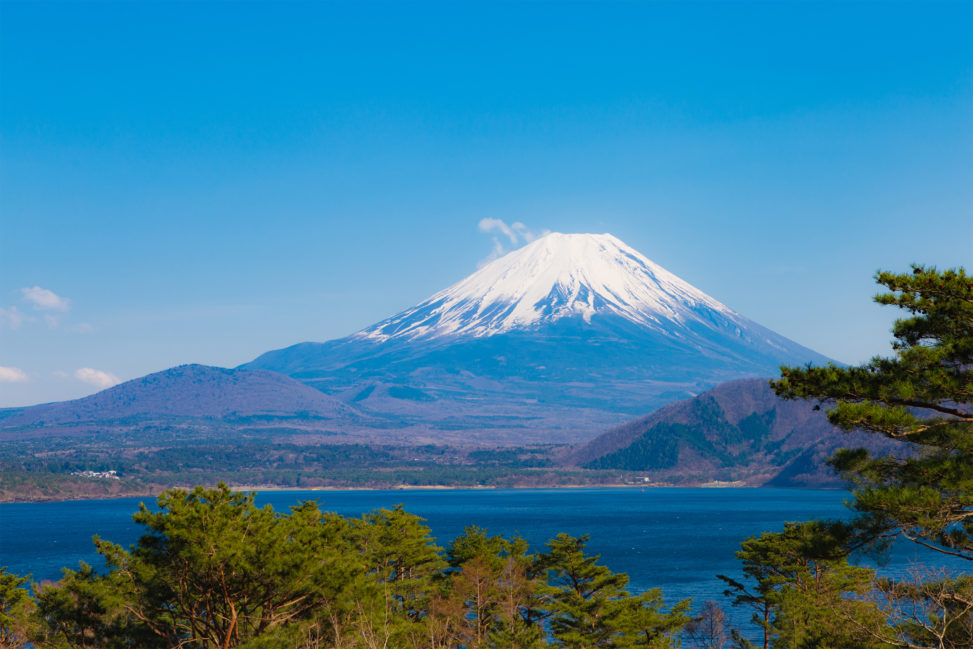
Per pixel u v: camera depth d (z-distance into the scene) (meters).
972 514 21.45
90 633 35.34
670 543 188.75
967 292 20.83
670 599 99.56
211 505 32.62
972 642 24.98
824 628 41.00
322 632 33.75
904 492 20.78
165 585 34.03
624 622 55.44
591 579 59.38
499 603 57.34
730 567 138.12
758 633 76.38
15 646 40.31
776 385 22.48
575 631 56.00
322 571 32.88
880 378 21.75
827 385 21.78
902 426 20.89
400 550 57.53
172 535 31.09
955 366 21.25
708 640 66.31
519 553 63.53
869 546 22.45
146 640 35.12
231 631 32.44
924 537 22.05
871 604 43.09
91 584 34.81
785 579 52.97
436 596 57.44
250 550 31.52
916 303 21.53
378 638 32.09
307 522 36.44
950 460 21.02
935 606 26.44
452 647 53.97
